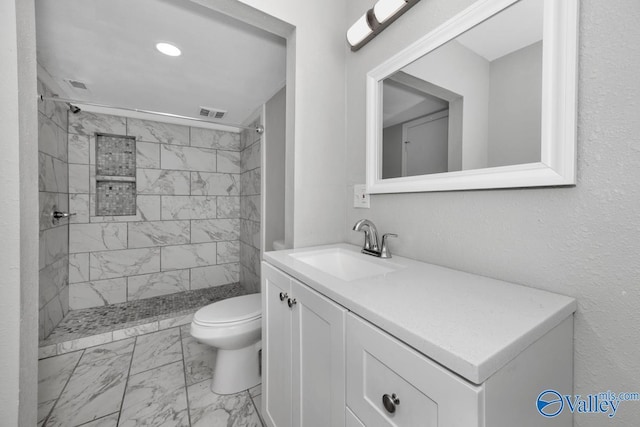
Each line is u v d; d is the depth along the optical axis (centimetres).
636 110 53
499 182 73
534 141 67
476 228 82
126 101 236
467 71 83
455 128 87
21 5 75
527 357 45
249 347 148
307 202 132
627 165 54
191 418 125
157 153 276
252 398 139
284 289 93
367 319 54
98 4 121
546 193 66
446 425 39
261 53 162
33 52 80
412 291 65
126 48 156
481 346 40
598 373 58
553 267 65
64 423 121
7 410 73
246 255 299
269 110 234
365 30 119
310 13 129
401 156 108
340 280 74
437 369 40
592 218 59
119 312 232
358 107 133
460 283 72
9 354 73
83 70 181
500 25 74
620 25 54
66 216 209
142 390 144
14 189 72
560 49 61
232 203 318
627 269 54
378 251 111
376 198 122
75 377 154
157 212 276
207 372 160
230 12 116
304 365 80
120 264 257
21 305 75
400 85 108
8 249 72
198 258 298
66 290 226
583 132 60
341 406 62
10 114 71
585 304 60
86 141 242
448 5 90
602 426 58
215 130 307
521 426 45
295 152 128
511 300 60
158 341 196
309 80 130
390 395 48
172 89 212
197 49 158
